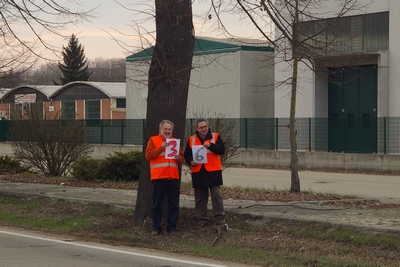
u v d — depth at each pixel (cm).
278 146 3250
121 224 1242
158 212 1131
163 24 1167
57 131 2211
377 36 3080
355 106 3259
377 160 2752
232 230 1127
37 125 2208
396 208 1328
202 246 1046
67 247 1067
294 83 1694
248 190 1772
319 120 3116
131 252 1022
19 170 2388
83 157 2203
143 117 4053
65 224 1301
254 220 1165
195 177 1148
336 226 1054
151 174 1134
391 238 967
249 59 3578
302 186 2100
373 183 2234
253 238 1068
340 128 3050
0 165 2341
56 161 2222
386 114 3047
